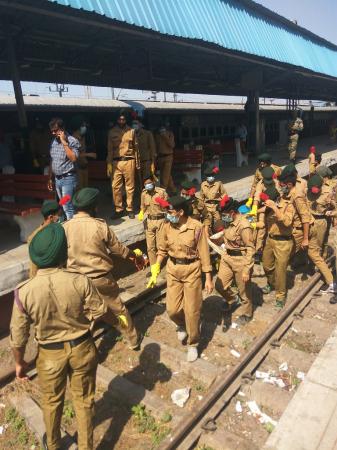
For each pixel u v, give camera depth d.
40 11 5.16
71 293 2.94
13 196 7.29
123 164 7.16
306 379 4.09
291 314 5.68
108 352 5.02
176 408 4.03
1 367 4.64
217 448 3.51
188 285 4.47
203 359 4.78
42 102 11.92
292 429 3.46
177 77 14.48
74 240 4.18
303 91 24.02
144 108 13.98
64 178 5.98
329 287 6.39
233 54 9.64
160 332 5.41
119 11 6.07
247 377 4.34
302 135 25.38
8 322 5.33
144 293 6.09
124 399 4.16
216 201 7.47
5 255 5.67
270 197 5.69
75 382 3.14
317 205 6.29
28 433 3.84
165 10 7.29
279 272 5.75
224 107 19.88
